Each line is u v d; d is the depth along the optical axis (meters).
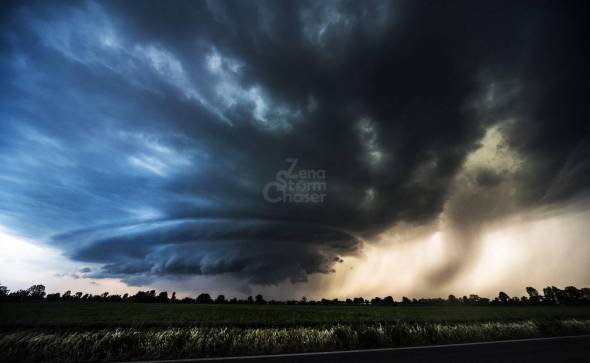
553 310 70.56
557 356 9.95
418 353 9.93
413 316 46.94
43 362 8.70
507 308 84.88
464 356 9.63
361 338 11.79
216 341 10.53
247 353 9.90
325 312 55.44
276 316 42.88
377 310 67.75
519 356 9.83
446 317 45.00
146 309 58.25
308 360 8.82
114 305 72.00
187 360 8.50
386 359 9.09
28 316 40.66
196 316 42.06
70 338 9.88
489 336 14.12
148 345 9.80
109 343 9.88
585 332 16.47
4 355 8.88
